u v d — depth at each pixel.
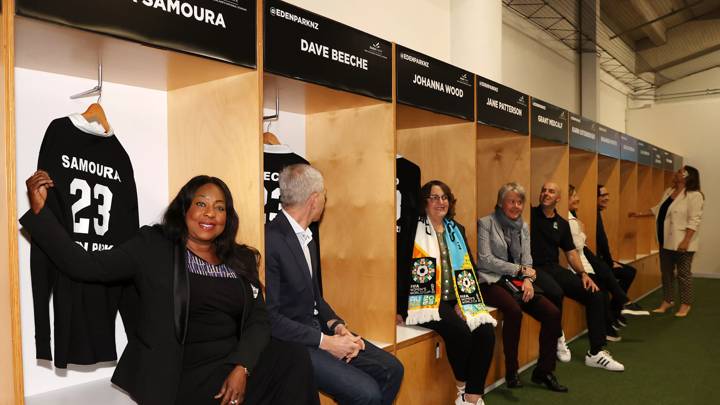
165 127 2.28
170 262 1.68
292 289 2.12
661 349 4.39
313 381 1.84
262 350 1.75
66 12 1.47
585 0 6.73
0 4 1.36
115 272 1.58
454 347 2.79
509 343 3.31
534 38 6.84
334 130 2.80
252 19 1.96
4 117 1.38
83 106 2.03
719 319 5.62
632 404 3.13
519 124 3.88
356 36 2.44
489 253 3.41
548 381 3.38
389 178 2.62
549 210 4.14
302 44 2.16
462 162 3.44
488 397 3.25
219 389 1.65
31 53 1.72
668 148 10.00
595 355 3.88
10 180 1.39
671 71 10.48
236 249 1.86
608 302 4.61
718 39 9.41
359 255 2.73
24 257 1.88
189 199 1.76
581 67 8.37
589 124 5.14
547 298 3.64
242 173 2.02
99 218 1.82
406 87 2.75
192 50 1.77
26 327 1.88
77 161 1.75
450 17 4.56
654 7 8.50
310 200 2.22
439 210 2.99
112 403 1.78
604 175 6.17
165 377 1.57
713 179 9.55
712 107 9.59
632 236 6.89
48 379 1.92
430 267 2.88
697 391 3.36
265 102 2.55
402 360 2.69
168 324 1.61
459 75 3.22
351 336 2.16
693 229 5.68
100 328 1.74
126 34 1.60
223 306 1.73
